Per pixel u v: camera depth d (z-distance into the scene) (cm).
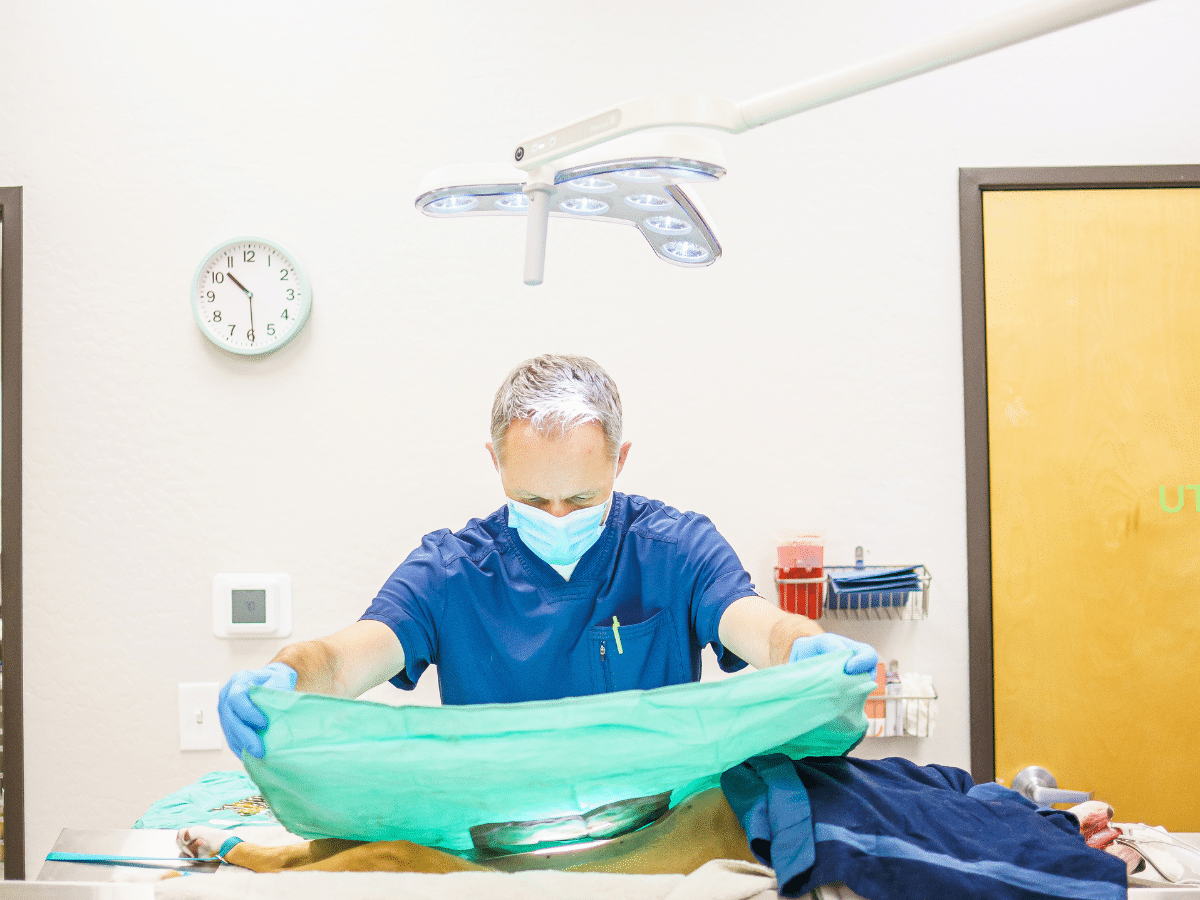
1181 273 193
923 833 85
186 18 198
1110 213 194
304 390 197
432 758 86
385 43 197
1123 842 117
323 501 197
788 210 196
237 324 195
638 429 196
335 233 197
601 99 195
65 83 198
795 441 196
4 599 196
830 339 196
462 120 196
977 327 193
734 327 196
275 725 87
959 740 195
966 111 195
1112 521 193
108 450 197
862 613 195
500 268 197
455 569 133
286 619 196
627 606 137
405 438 197
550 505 127
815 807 86
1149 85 193
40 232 198
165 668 197
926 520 195
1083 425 194
